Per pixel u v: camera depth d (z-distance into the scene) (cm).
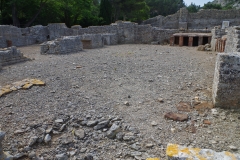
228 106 476
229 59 451
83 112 468
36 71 813
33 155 332
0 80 691
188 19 2962
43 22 2780
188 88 622
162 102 527
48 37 2270
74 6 2748
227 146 353
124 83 675
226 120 434
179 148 257
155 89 618
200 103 513
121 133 387
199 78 717
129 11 3472
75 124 418
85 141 373
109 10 3073
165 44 1964
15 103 508
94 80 703
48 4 2508
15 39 1858
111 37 1992
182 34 1794
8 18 2570
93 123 418
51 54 1261
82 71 820
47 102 517
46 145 363
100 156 337
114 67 893
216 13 2819
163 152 341
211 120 436
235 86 459
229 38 975
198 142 365
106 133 391
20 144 359
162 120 440
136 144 363
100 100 538
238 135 384
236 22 2759
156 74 776
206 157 236
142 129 406
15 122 423
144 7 3481
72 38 1366
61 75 755
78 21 3034
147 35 2094
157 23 3194
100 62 1002
